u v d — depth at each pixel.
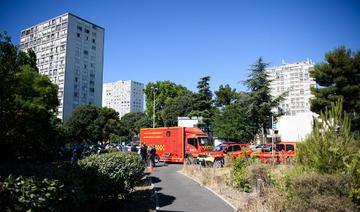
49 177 6.16
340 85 37.97
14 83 7.88
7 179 4.91
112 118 72.44
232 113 42.97
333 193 7.71
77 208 6.55
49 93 28.53
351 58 38.06
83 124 63.28
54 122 40.66
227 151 26.84
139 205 11.83
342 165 8.66
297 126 49.38
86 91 101.06
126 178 11.35
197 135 32.25
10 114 8.01
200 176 19.83
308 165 9.27
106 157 11.31
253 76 45.25
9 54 7.84
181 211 11.25
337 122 9.24
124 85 166.25
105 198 9.62
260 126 45.56
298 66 128.12
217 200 13.17
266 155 24.50
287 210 8.47
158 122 86.12
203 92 64.25
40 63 101.50
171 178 20.55
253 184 13.72
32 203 4.88
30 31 105.62
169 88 88.44
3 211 4.52
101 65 106.56
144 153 27.98
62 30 97.94
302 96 125.75
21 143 9.55
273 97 45.31
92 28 104.69
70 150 40.91
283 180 9.84
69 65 96.88
